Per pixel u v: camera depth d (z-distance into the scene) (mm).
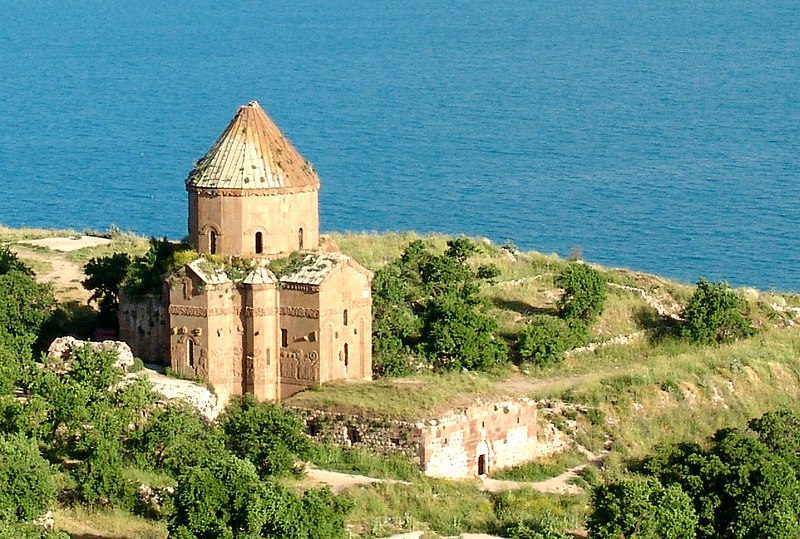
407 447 104125
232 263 112875
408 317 122062
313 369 111250
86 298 131375
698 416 120500
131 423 102562
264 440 100500
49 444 98312
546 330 127938
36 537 83062
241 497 84812
